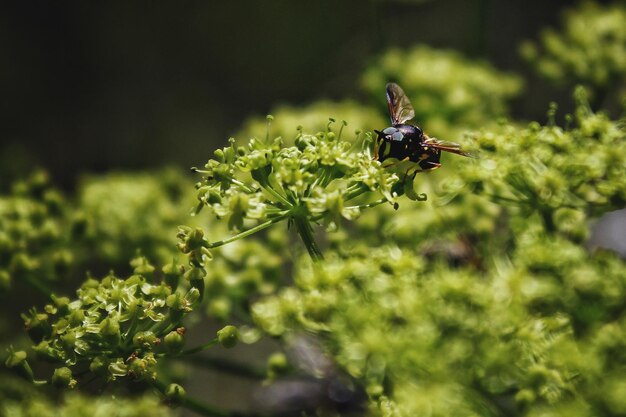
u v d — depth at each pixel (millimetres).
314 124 323
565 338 236
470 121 322
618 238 314
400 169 242
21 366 230
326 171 231
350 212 228
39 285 277
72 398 238
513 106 408
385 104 331
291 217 232
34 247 285
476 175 250
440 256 260
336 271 251
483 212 269
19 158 351
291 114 331
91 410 235
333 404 292
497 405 242
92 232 297
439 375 238
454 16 529
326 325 250
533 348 237
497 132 256
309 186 230
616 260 246
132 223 304
